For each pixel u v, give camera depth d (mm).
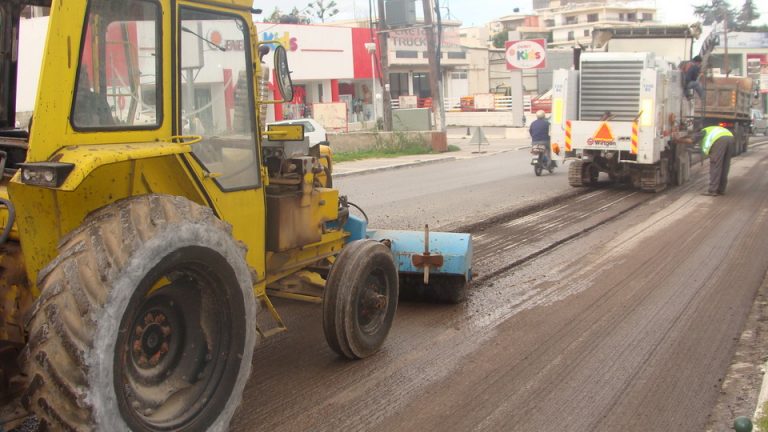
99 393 3205
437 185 17375
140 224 3465
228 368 4039
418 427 4516
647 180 15219
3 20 4578
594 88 15414
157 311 3809
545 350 5902
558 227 11367
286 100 4812
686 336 6234
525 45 41781
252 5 4676
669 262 8922
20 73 4660
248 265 4531
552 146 15930
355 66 45438
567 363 5613
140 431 3492
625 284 7926
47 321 3201
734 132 23344
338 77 44344
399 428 4500
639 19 124062
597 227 11383
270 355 5723
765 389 4949
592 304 7191
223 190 4418
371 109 49031
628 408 4816
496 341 6121
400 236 7098
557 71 15578
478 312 6949
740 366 5551
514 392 5059
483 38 101938
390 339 6152
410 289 7215
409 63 53906
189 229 3627
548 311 6969
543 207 13484
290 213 5109
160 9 3955
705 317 6758
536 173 19141
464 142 34938
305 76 42094
